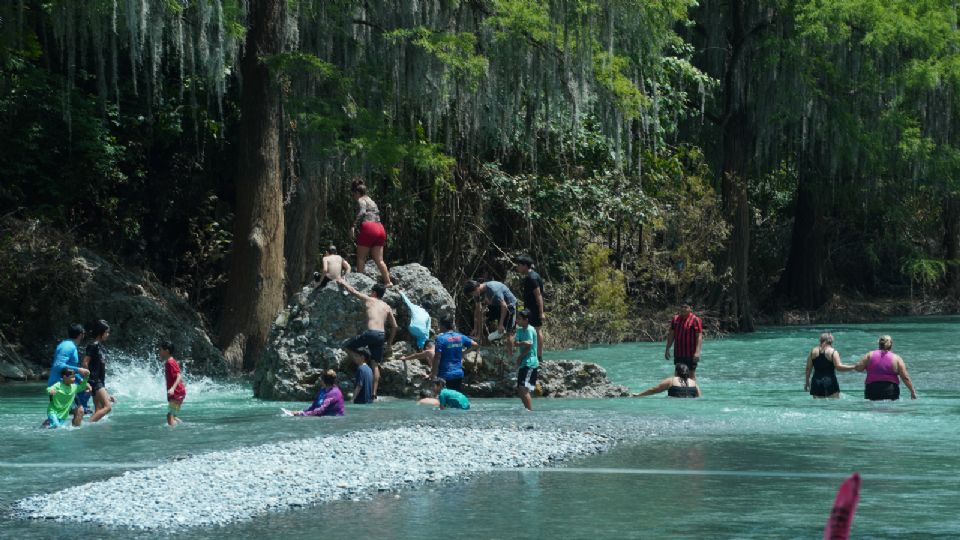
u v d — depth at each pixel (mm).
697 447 14656
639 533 9492
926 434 15953
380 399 22078
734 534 9430
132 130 36094
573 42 32812
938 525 9758
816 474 12484
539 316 22969
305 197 32781
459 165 39000
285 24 30094
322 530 9609
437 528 9695
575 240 41312
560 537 9367
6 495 11305
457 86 32438
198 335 29766
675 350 23344
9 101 33062
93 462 13508
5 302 30141
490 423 16719
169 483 11531
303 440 14500
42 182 33844
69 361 17406
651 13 34375
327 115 30016
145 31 25234
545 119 35375
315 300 23109
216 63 27203
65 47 34625
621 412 18859
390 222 38375
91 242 34438
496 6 32312
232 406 21094
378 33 32062
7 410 20469
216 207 36719
